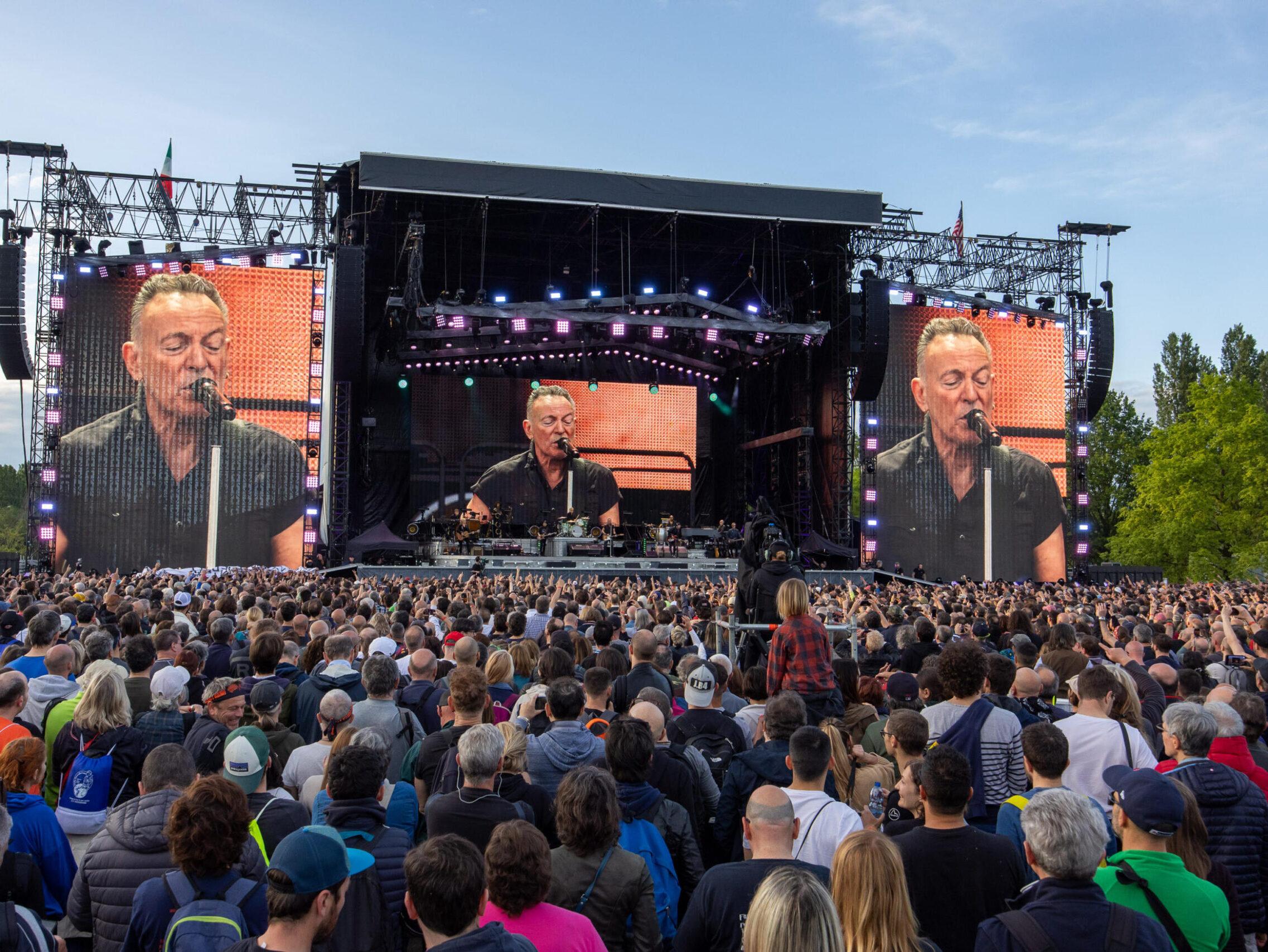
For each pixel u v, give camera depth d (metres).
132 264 36.53
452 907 3.52
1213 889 4.25
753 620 10.95
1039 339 43.19
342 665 7.86
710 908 4.18
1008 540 42.31
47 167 35.31
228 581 24.70
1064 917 3.71
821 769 5.18
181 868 4.29
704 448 47.09
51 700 7.55
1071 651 8.53
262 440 37.50
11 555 35.56
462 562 36.41
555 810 5.61
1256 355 81.06
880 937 3.55
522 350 42.16
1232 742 6.09
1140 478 54.12
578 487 44.19
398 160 36.41
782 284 44.56
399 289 40.78
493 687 8.02
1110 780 4.60
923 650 9.97
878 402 41.75
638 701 6.58
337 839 3.74
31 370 36.03
